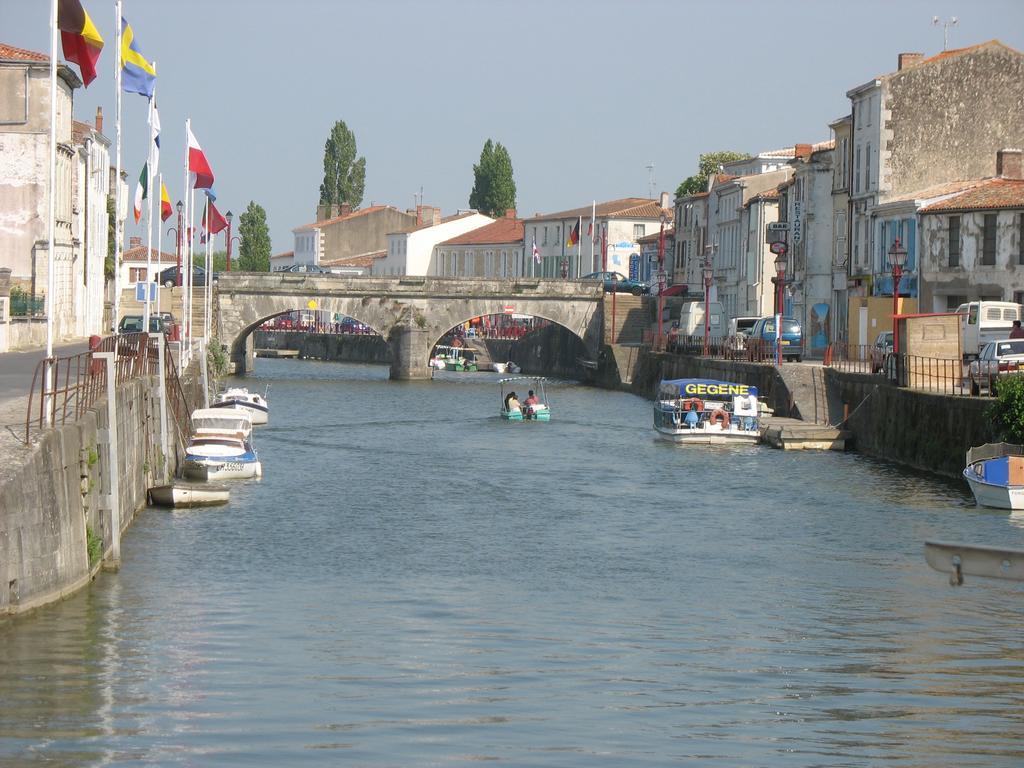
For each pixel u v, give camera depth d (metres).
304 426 107.38
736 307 165.75
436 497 69.31
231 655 38.22
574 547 55.78
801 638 41.22
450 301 166.50
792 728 32.59
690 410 96.19
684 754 30.64
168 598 45.00
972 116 113.62
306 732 31.66
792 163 136.75
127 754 29.80
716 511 64.69
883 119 113.00
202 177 111.94
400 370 166.00
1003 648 40.16
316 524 60.59
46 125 105.31
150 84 71.75
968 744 31.55
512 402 115.25
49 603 41.34
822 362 113.38
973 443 70.88
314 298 163.75
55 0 46.41
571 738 31.64
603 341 167.75
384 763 29.67
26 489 39.25
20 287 100.44
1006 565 17.94
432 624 42.69
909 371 82.31
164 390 69.75
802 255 133.62
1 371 67.06
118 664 36.69
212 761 29.48
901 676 37.19
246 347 178.00
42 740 30.56
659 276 154.50
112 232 149.50
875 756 30.66
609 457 87.12
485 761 29.97
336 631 41.44
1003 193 100.50
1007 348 76.31
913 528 59.38
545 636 41.28
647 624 42.91
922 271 103.75
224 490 65.69
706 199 181.25
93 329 128.38
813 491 70.50
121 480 56.41
